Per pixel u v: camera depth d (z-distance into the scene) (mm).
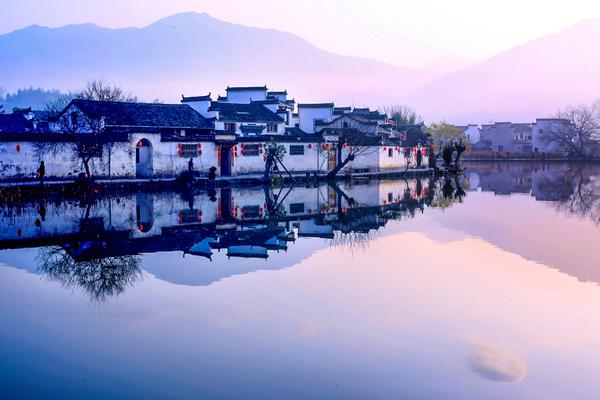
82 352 13391
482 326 15227
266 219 33750
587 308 16812
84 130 50531
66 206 37156
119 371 12445
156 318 15570
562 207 41844
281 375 12305
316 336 14391
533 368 12797
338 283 19172
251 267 21266
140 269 20750
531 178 74438
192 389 11680
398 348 13727
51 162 45031
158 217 33406
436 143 115250
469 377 12328
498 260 22953
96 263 21578
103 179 47844
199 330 14734
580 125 131000
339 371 12516
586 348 13883
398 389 11766
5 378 12062
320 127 79812
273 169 57750
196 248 24578
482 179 73000
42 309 16234
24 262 21562
